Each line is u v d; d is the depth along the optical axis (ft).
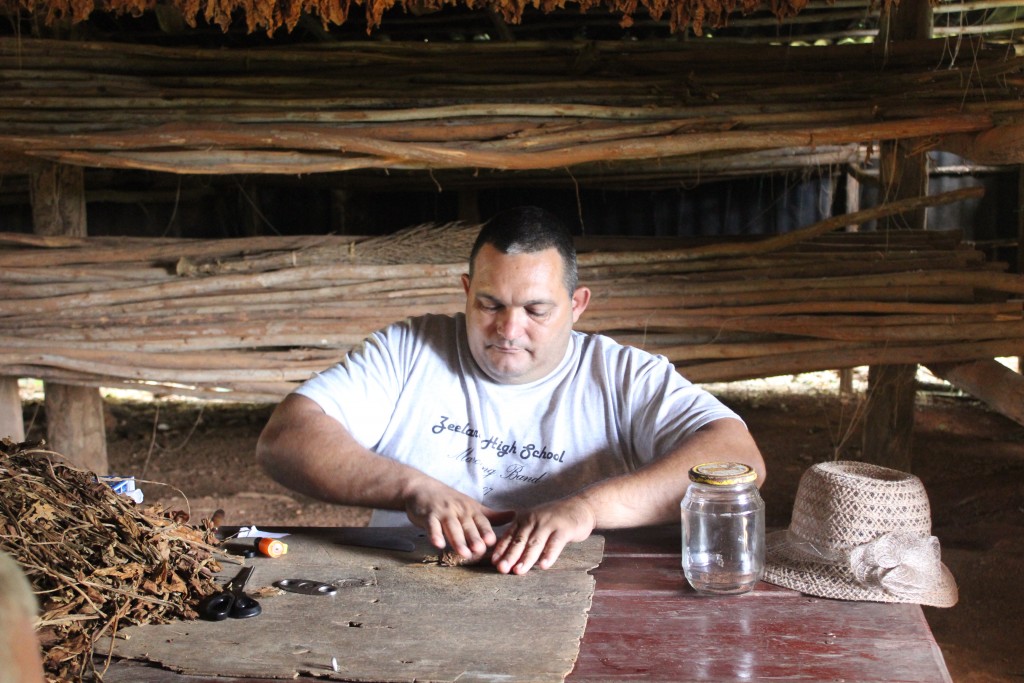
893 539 5.54
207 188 22.25
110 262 14.37
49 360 13.58
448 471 7.43
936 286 13.32
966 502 15.31
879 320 13.14
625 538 6.63
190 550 5.64
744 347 13.50
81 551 5.11
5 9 11.64
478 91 13.93
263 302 14.02
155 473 17.39
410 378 7.52
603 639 5.02
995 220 22.90
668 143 12.69
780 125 12.89
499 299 6.91
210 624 5.18
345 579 5.80
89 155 12.80
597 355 7.50
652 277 13.93
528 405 7.42
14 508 5.01
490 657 4.75
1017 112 12.17
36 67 14.12
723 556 5.52
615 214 23.53
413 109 13.46
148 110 13.57
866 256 13.92
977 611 11.68
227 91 13.94
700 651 4.87
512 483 7.41
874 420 14.78
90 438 15.02
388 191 23.18
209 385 14.02
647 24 19.97
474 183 22.11
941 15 20.30
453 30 20.15
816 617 5.24
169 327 13.89
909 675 4.59
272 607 5.40
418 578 5.81
